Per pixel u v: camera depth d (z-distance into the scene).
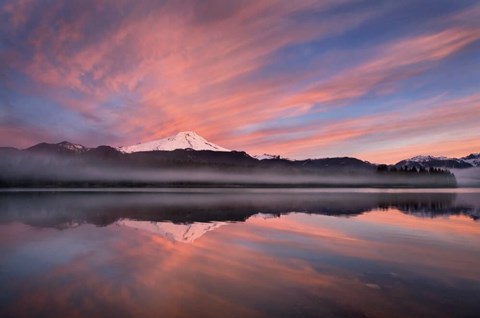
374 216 28.38
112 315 8.03
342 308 8.34
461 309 8.21
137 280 10.74
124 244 16.67
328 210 33.97
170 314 8.08
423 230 20.86
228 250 15.24
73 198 54.53
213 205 40.53
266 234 19.36
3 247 15.98
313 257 13.82
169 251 15.00
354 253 14.48
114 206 39.16
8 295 9.42
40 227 22.39
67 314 8.10
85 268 12.22
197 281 10.61
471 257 13.63
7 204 41.81
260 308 8.39
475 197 58.06
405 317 7.82
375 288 9.81
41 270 11.98
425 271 11.62
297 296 9.23
